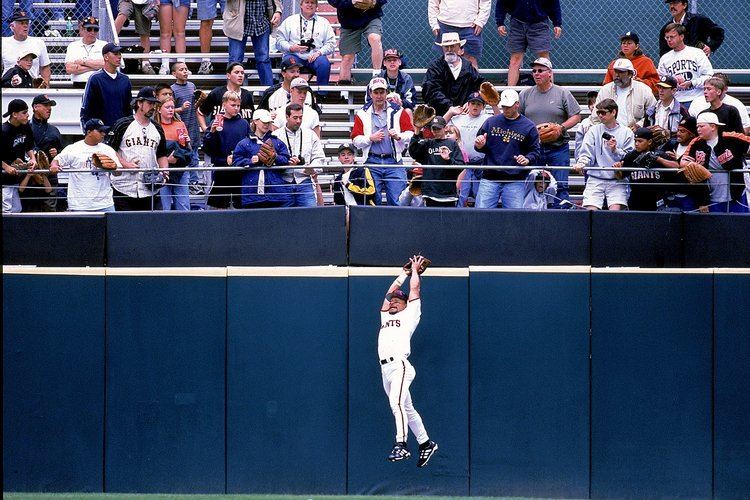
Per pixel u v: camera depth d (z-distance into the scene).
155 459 43.28
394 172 46.88
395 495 42.53
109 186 45.78
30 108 53.69
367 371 42.78
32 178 46.09
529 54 63.03
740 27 63.56
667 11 64.00
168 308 43.38
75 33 62.00
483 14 57.19
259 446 42.97
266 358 43.06
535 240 43.50
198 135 51.44
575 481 42.56
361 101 58.72
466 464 42.59
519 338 42.72
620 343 42.78
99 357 43.50
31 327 43.59
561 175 47.91
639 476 42.62
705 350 42.88
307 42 56.69
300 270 43.00
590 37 64.25
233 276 43.19
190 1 61.03
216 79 58.62
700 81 52.00
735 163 44.19
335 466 42.81
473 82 52.25
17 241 44.34
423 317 42.78
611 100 45.69
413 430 40.84
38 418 43.50
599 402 42.72
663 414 42.75
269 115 45.09
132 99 53.00
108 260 44.34
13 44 55.91
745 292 42.84
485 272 42.75
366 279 42.78
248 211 43.91
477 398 42.69
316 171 47.81
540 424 42.69
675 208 45.22
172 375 43.31
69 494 42.88
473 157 48.94
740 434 42.78
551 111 49.03
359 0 55.94
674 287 42.81
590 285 42.84
